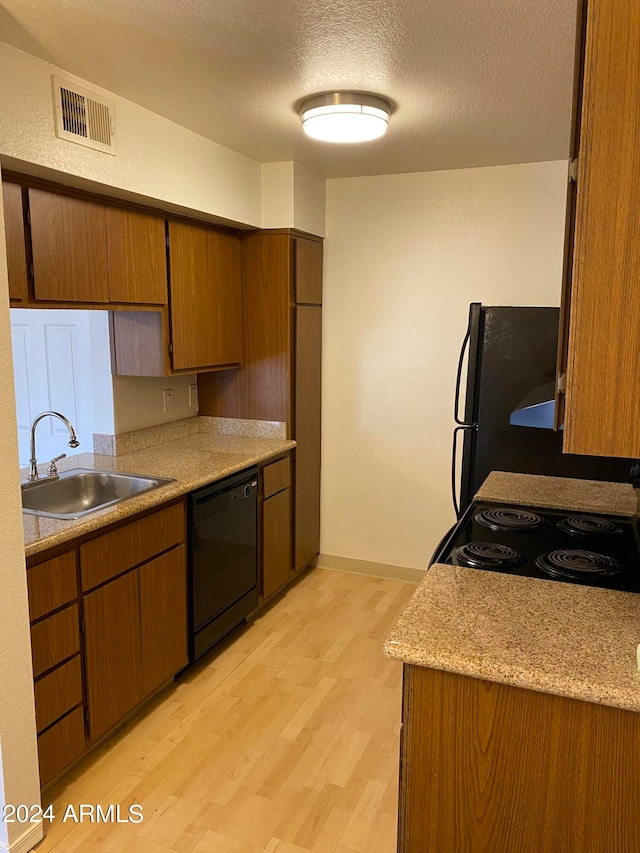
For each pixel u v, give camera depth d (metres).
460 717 1.26
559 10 1.67
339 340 3.84
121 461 3.02
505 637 1.29
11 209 2.07
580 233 1.09
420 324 3.65
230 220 3.09
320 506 4.04
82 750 2.17
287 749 2.33
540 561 1.73
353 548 4.00
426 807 1.32
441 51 1.93
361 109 2.28
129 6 1.65
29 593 1.91
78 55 1.96
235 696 2.66
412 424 3.75
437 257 3.55
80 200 2.35
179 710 2.56
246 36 1.83
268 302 3.46
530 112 2.48
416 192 3.54
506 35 1.82
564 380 1.27
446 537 2.01
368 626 3.28
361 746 2.35
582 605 1.45
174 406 3.54
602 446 1.14
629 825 1.18
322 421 3.96
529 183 3.31
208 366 3.25
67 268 2.30
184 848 1.89
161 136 2.54
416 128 2.69
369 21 1.74
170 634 2.61
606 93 1.04
